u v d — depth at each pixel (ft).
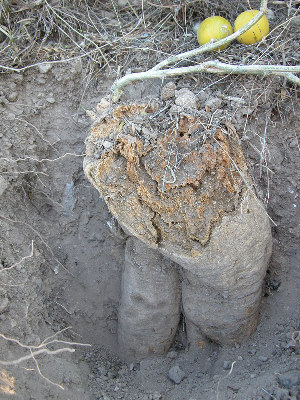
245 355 2.69
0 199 2.70
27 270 2.70
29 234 2.81
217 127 2.35
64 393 2.41
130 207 2.33
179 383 2.70
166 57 2.78
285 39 2.73
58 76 2.82
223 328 2.70
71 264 2.99
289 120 2.66
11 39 2.84
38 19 2.91
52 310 2.88
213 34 2.61
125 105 2.38
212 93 2.58
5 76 2.79
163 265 2.67
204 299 2.66
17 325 2.49
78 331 2.99
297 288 2.83
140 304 2.75
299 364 2.43
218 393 2.40
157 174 2.30
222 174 2.32
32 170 2.83
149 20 3.01
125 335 2.88
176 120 2.35
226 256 2.35
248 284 2.51
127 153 2.29
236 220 2.31
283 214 2.77
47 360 2.52
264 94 2.58
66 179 2.95
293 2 2.95
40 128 2.86
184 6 2.91
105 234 2.96
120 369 2.87
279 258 2.86
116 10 3.04
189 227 2.31
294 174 2.71
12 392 2.19
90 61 2.84
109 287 3.01
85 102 2.87
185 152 2.32
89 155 2.35
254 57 2.63
